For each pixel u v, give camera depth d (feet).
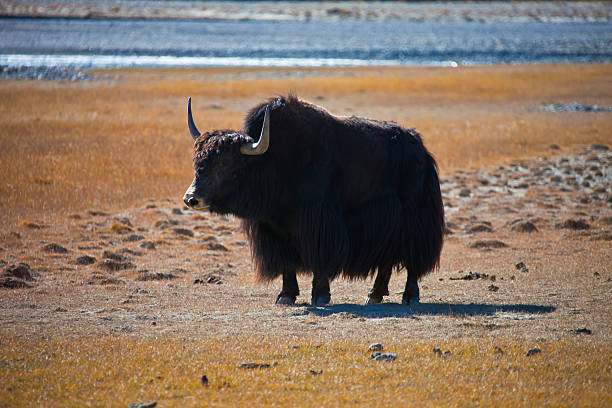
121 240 168.25
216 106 402.93
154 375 78.48
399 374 79.05
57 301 116.06
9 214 185.68
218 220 195.93
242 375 78.64
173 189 224.74
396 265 128.06
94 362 82.33
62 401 71.15
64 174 231.50
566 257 152.56
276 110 115.44
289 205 116.26
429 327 99.14
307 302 123.24
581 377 78.38
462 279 137.08
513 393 73.97
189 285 131.85
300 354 85.81
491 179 252.83
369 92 486.79
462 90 506.89
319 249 114.83
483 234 178.60
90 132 305.53
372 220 121.29
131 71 568.00
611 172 258.98
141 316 105.81
